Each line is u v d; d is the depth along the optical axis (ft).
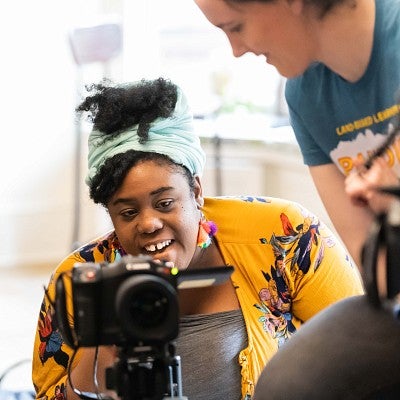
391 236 4.34
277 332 6.79
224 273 4.99
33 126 18.10
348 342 4.64
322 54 5.35
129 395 4.80
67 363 6.79
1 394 9.73
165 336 4.71
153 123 6.38
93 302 4.76
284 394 4.58
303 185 16.94
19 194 18.16
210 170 17.89
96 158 6.44
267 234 6.91
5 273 17.63
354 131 5.81
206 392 6.48
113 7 18.04
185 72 18.01
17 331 14.40
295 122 6.21
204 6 5.12
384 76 5.47
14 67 17.90
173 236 6.38
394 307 4.58
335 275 7.00
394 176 4.95
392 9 5.38
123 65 17.99
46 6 17.85
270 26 5.11
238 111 18.20
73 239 17.80
